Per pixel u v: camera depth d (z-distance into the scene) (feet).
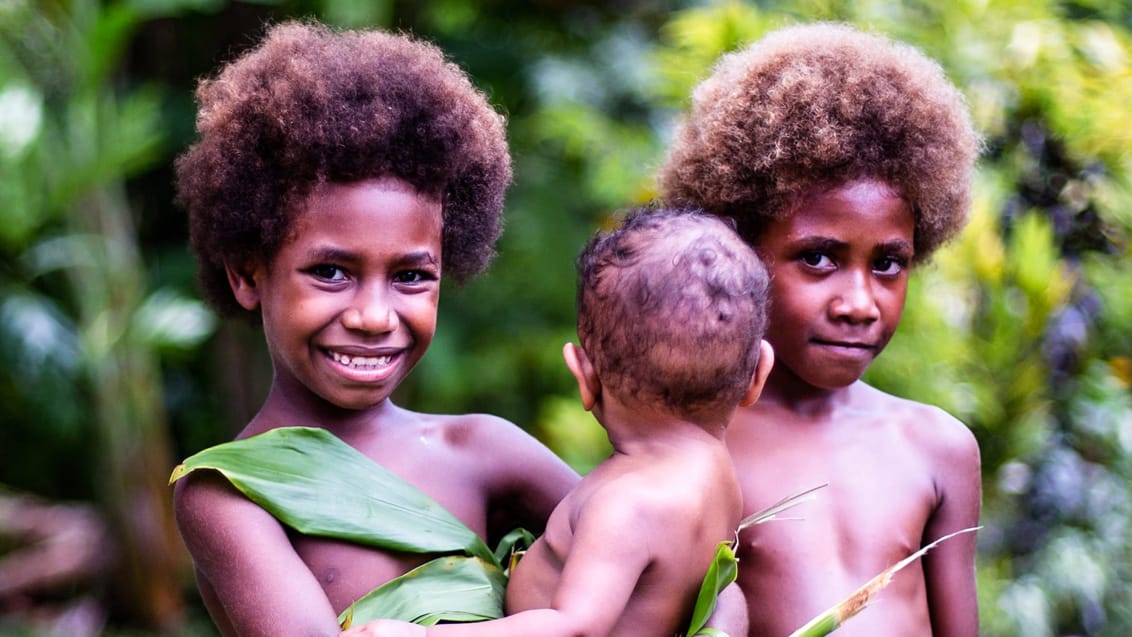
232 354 31.96
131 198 33.19
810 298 9.21
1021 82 18.61
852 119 9.16
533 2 31.99
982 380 18.31
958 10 18.71
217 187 8.89
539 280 30.17
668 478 7.95
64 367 29.09
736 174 9.46
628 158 24.20
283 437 8.55
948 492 9.86
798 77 9.32
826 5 17.71
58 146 26.09
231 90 9.00
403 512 8.60
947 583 9.86
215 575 8.19
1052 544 18.93
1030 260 18.06
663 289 7.86
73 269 28.07
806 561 9.30
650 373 7.97
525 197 30.04
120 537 28.81
